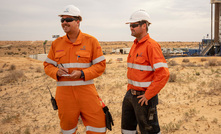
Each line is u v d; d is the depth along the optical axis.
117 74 15.70
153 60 2.50
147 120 2.62
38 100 8.10
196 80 10.66
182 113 5.35
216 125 4.34
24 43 174.75
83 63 2.70
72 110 2.72
